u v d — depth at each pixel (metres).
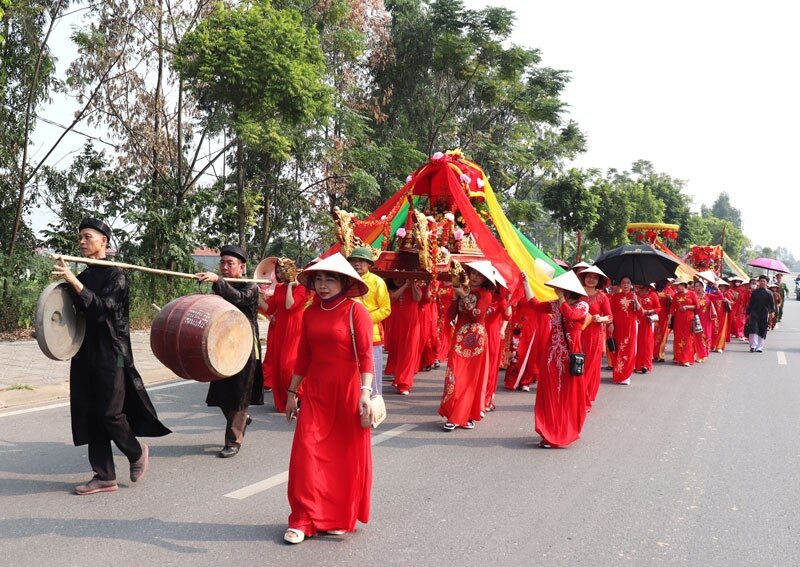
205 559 4.32
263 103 14.85
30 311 14.21
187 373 5.73
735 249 93.62
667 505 5.54
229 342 5.79
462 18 26.09
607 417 8.84
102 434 5.46
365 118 21.86
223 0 16.36
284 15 15.38
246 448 6.89
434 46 26.12
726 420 8.74
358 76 25.22
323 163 21.16
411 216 10.85
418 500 5.51
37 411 8.03
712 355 16.64
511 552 4.55
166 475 5.97
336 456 4.68
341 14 20.31
